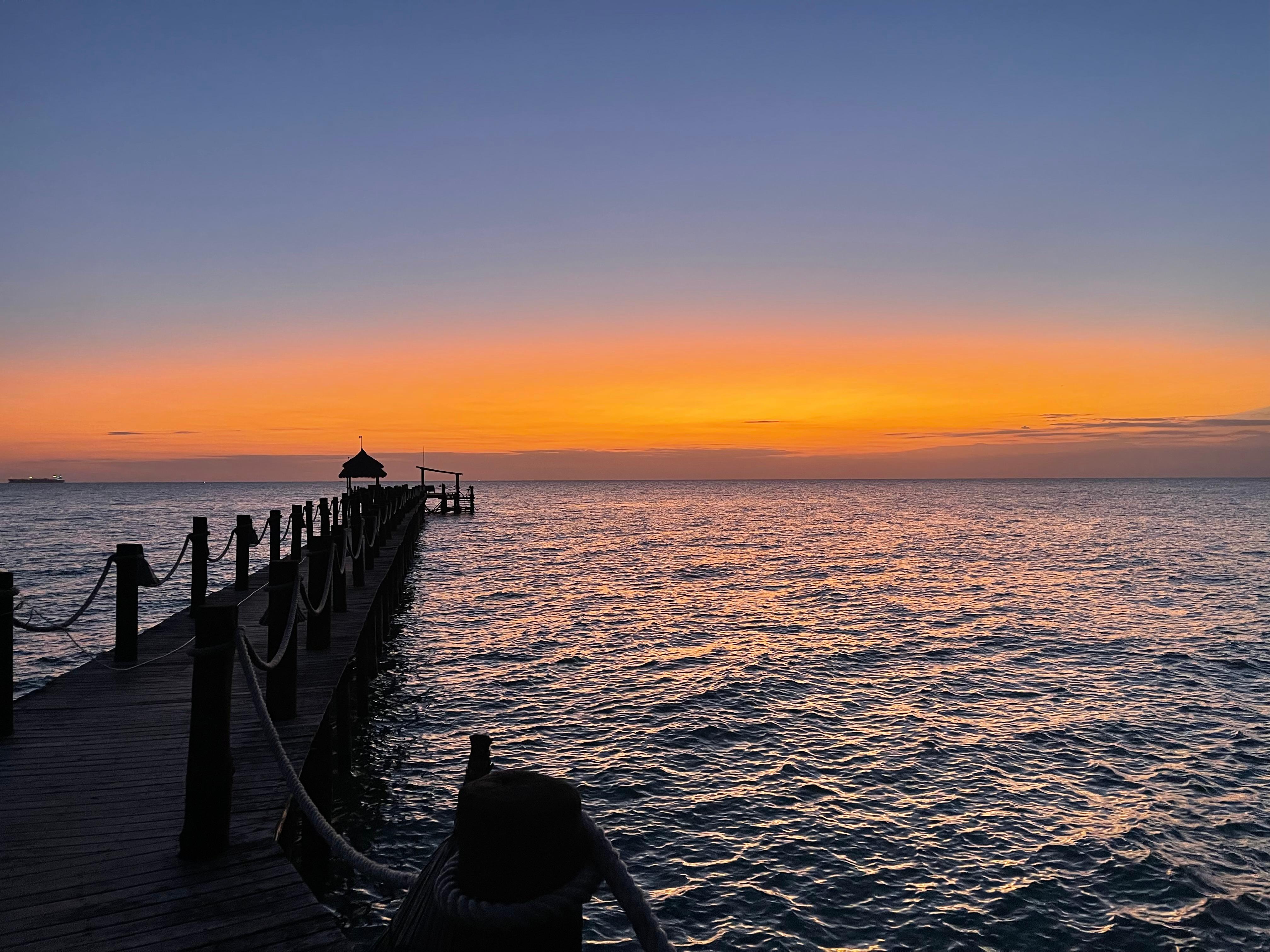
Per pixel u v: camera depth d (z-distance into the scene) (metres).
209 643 4.84
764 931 7.54
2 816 5.38
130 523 68.50
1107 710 14.12
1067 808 10.08
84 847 4.95
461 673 16.47
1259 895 8.12
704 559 39.34
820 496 167.25
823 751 12.06
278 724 7.46
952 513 89.12
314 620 10.53
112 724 7.29
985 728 13.12
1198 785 10.79
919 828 9.56
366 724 13.08
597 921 7.81
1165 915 7.78
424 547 45.91
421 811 9.86
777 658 17.92
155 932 4.06
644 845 9.15
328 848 8.09
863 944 7.35
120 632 9.37
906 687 15.63
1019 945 7.33
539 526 65.88
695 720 13.46
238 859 4.80
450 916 2.14
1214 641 19.73
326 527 17.45
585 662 17.53
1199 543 47.91
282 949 3.95
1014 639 20.16
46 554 40.00
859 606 25.11
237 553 14.41
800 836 9.36
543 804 2.15
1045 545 47.03
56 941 3.97
